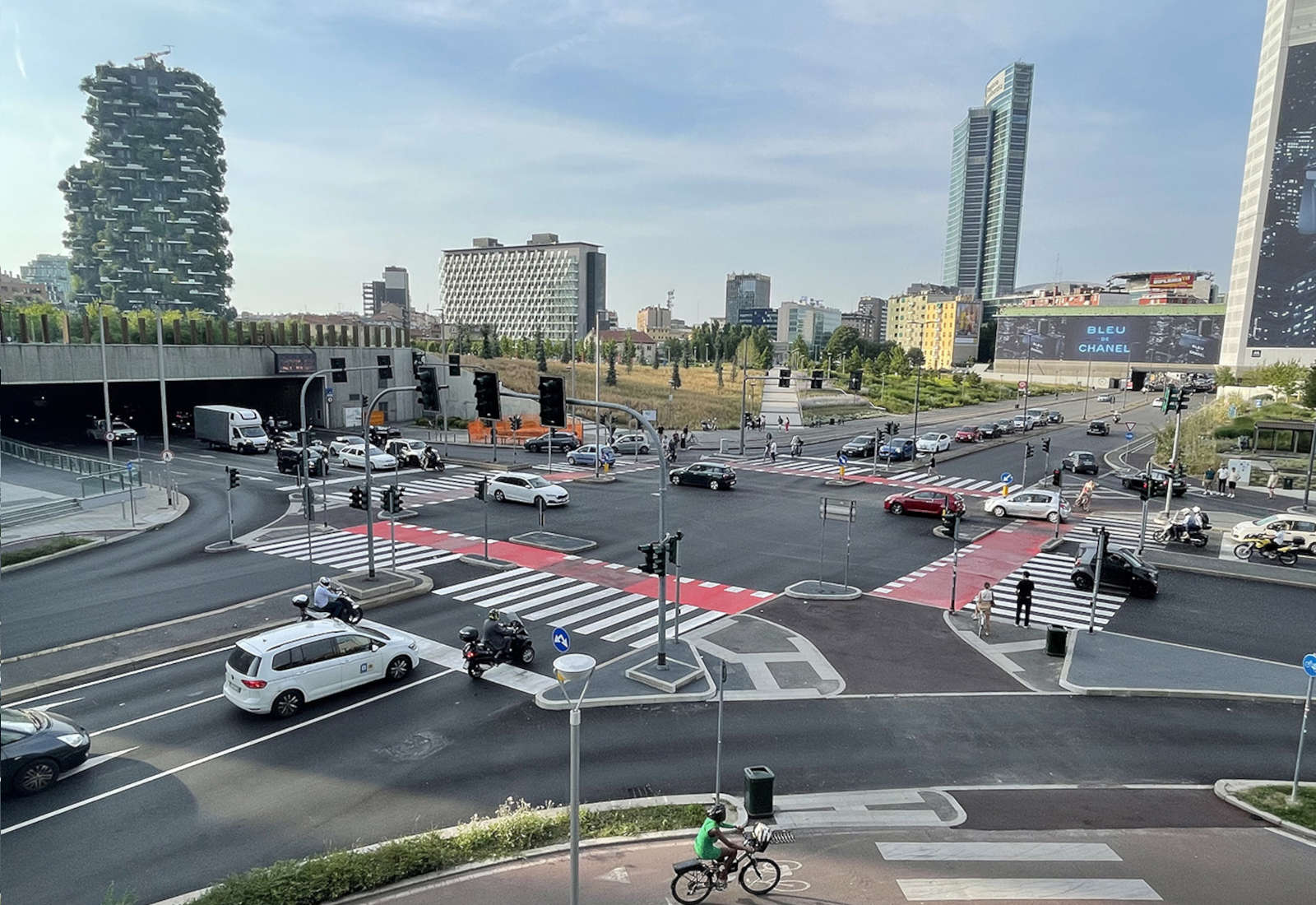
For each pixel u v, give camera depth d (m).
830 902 10.45
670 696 17.06
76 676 17.64
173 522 34.69
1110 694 17.92
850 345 176.38
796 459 58.19
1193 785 13.99
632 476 48.59
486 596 24.27
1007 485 42.66
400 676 18.00
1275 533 31.56
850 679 18.45
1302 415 65.94
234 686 15.75
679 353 170.50
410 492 42.19
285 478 46.41
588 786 13.53
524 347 131.25
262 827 12.11
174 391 79.94
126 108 143.50
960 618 23.16
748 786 12.41
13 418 75.94
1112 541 33.44
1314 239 97.12
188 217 148.00
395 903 10.23
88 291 145.12
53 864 11.05
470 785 13.48
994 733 15.86
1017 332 175.00
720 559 29.14
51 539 30.11
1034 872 11.12
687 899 10.40
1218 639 21.80
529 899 10.37
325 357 73.88
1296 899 10.59
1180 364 153.75
